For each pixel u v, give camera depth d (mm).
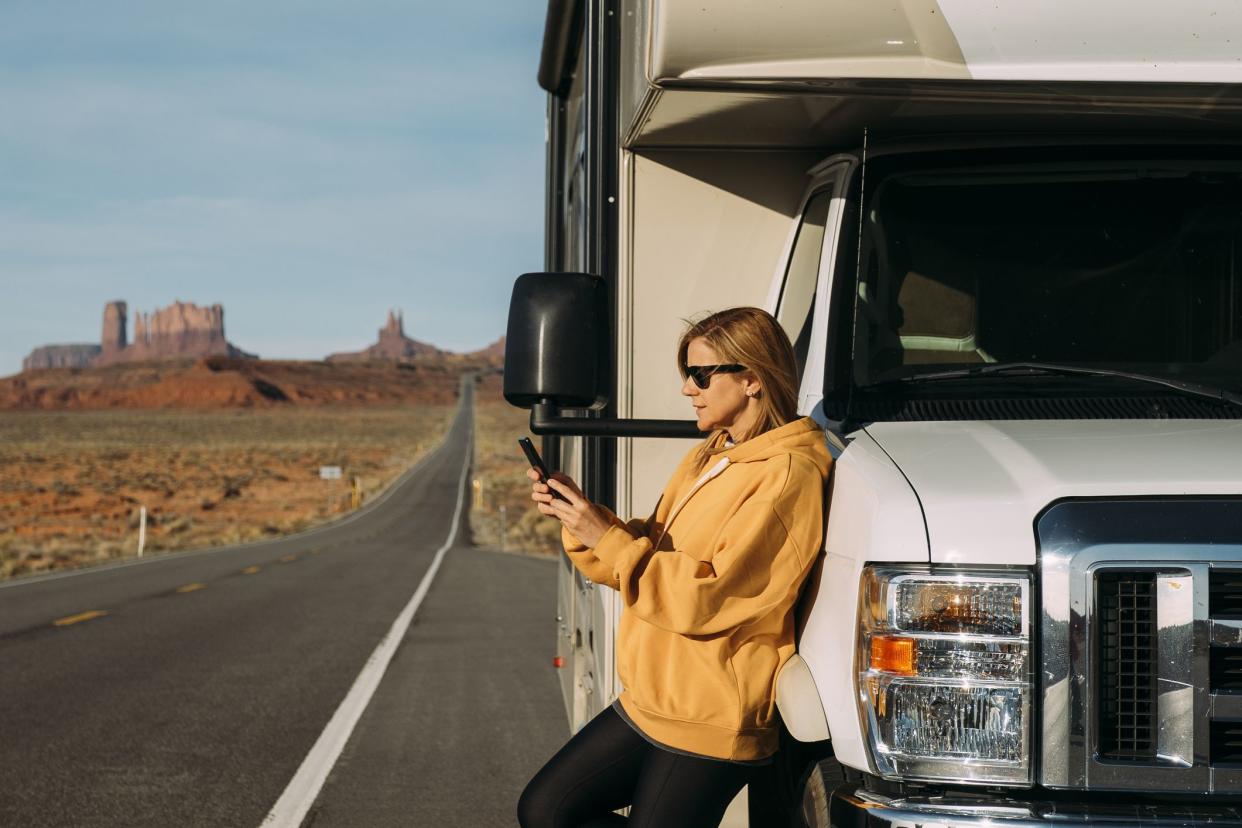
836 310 3045
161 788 6621
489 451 118062
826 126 3180
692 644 2619
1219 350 3041
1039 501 2348
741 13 2678
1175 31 2674
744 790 3158
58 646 12109
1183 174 3156
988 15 2674
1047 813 2246
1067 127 3121
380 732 8078
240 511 64438
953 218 3146
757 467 2604
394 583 20562
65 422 164250
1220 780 2252
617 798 2844
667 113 3041
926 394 2920
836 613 2516
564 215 5570
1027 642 2301
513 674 10477
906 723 2334
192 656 11461
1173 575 2281
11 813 6129
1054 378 2902
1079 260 3107
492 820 6066
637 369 3410
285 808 6238
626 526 2836
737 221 3449
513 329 2838
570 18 4578
